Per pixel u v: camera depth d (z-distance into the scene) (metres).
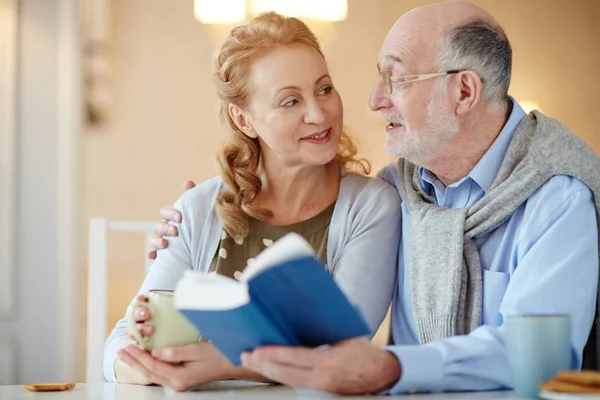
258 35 2.12
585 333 1.78
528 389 1.37
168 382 1.68
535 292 1.75
